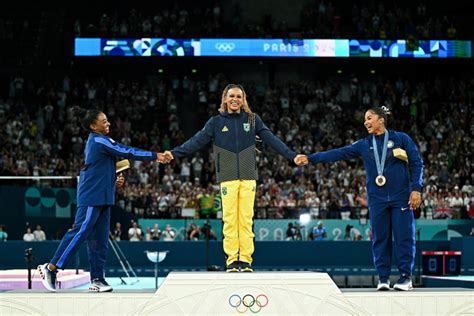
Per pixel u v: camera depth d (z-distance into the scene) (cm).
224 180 1934
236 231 1912
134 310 1742
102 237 1980
